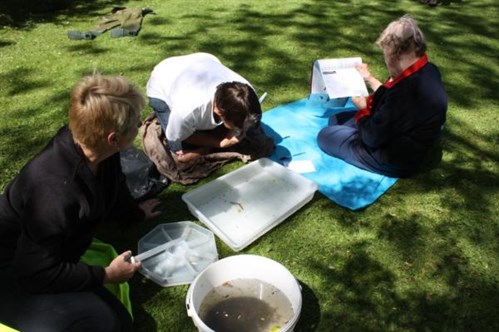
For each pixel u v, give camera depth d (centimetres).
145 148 305
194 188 296
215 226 258
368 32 559
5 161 305
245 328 204
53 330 164
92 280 174
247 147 321
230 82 255
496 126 382
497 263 251
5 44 478
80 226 173
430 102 272
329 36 539
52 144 163
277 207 285
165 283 226
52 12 579
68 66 437
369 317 218
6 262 173
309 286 232
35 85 400
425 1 675
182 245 245
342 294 229
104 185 183
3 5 570
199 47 491
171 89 286
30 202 155
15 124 345
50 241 158
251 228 268
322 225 271
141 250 242
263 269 223
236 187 300
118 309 189
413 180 313
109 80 158
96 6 610
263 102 397
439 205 291
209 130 305
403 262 249
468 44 546
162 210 276
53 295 171
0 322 166
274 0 661
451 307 225
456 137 364
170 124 278
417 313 221
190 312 191
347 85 325
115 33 507
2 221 168
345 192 298
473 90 440
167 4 627
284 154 337
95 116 151
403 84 274
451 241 263
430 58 502
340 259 249
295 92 414
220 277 222
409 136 290
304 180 296
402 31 266
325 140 336
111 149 164
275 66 459
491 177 319
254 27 553
